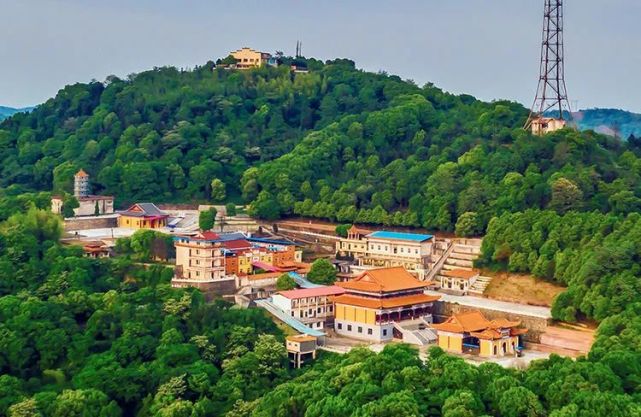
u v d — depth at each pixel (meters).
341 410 194.12
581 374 196.50
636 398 189.88
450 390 198.75
